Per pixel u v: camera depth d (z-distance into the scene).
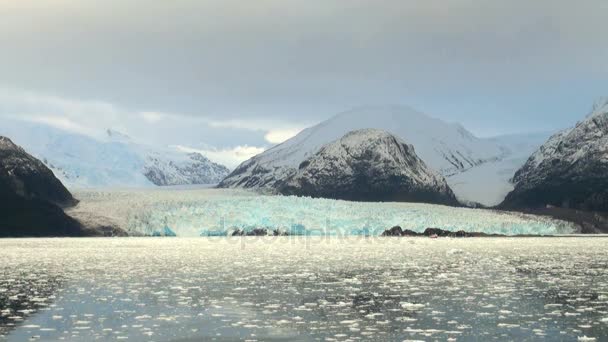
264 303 35.47
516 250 86.31
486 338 26.34
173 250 89.69
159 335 27.12
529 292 39.56
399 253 81.12
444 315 31.50
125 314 32.03
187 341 25.98
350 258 71.44
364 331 27.81
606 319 30.20
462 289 41.22
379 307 34.00
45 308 33.84
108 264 62.53
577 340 25.89
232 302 35.88
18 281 46.56
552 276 49.03
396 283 44.81
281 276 49.97
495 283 44.50
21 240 126.12
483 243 111.69
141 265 61.22
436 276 49.50
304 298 37.34
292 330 28.06
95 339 26.38
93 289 41.72
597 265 59.25
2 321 30.22
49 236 136.88
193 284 44.50
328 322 29.81
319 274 51.59
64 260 68.12
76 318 30.95
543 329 27.98
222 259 70.25
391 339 26.23
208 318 30.92
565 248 91.50
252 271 54.56
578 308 33.34
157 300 36.66
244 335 27.11
